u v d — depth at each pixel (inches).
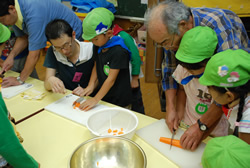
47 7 64.8
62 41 51.3
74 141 39.6
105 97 61.4
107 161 34.1
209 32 32.9
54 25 51.3
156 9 36.8
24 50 80.0
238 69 26.0
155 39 37.5
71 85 65.9
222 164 23.4
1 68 75.0
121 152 34.0
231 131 48.0
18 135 35.4
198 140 37.0
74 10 116.2
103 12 49.7
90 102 50.4
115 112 44.2
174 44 37.9
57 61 62.9
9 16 58.5
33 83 64.9
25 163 27.0
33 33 62.6
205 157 26.0
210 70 28.0
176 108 53.0
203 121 37.5
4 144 24.0
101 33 49.1
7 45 77.3
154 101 109.4
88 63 63.0
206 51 31.9
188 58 32.7
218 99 29.7
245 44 42.6
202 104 47.8
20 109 51.1
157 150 37.0
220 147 24.7
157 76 110.9
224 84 27.1
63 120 46.1
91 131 37.6
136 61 64.2
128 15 132.0
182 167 33.1
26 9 60.2
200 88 45.4
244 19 76.9
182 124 51.9
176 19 34.7
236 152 23.4
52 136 41.1
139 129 42.3
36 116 47.8
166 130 41.9
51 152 37.0
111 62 52.5
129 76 58.4
